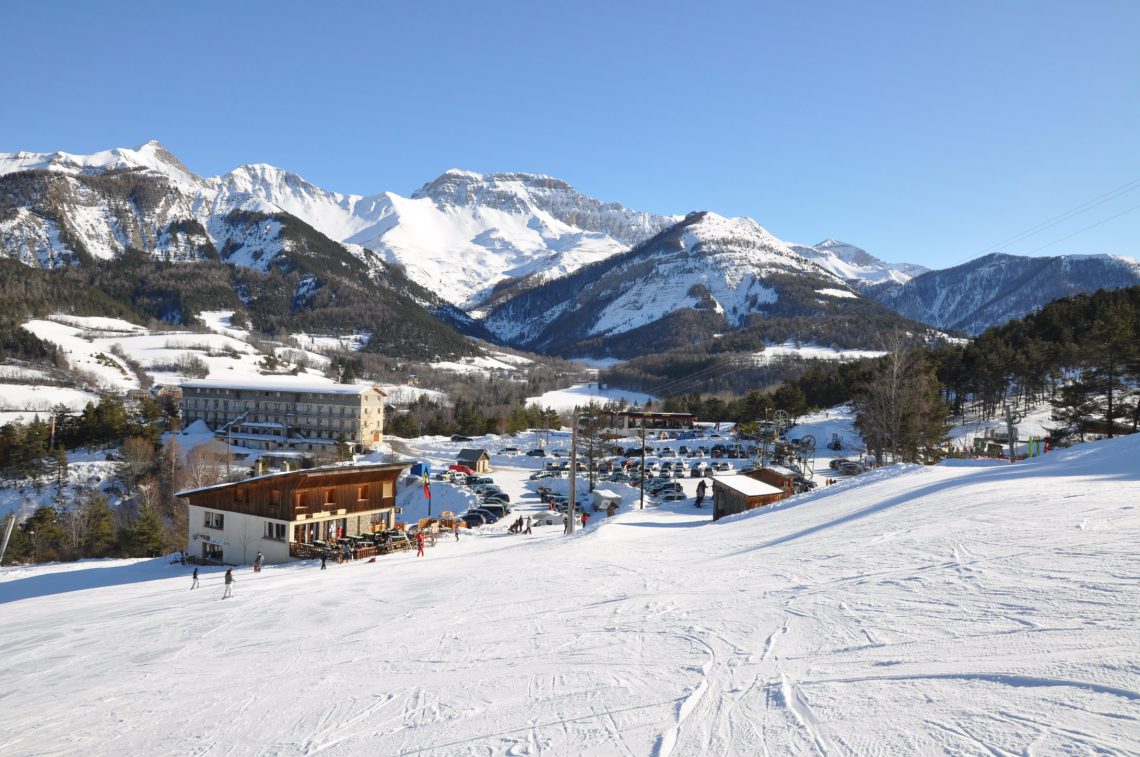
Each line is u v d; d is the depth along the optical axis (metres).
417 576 29.55
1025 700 6.88
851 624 11.20
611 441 100.56
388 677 12.87
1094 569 11.40
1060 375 86.38
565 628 14.71
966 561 13.99
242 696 13.02
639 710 8.87
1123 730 5.84
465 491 71.56
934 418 63.16
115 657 19.12
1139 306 93.25
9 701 15.28
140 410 124.50
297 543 45.72
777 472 54.50
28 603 34.81
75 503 81.44
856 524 23.16
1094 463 26.45
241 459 106.75
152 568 47.50
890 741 6.59
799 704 8.07
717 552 24.62
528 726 8.96
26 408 126.31
